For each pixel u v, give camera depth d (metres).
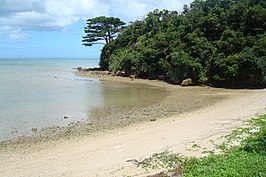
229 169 8.17
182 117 18.75
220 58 34.19
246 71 32.09
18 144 14.10
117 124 17.59
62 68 82.19
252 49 32.44
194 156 10.42
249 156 9.13
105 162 11.02
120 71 51.06
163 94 29.75
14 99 26.83
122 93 30.80
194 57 37.72
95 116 19.84
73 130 16.47
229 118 16.84
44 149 13.30
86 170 10.36
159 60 43.56
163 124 17.00
